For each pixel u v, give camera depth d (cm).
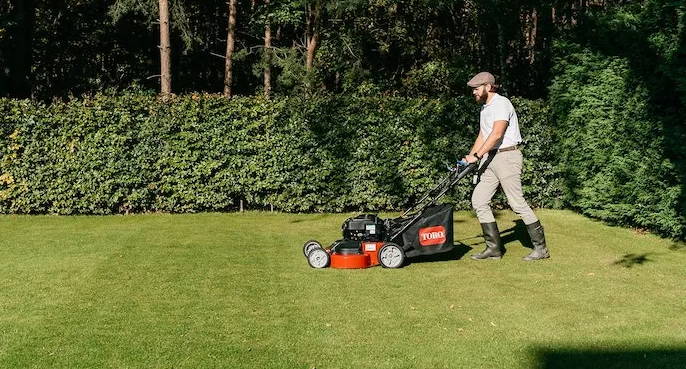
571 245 905
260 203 1219
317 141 1198
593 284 695
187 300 640
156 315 595
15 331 554
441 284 693
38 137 1174
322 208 1217
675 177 909
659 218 934
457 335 538
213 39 2466
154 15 1916
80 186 1178
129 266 784
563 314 592
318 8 1725
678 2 897
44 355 501
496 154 800
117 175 1186
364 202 1227
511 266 777
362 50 1942
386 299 639
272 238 969
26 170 1174
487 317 584
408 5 1973
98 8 2266
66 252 869
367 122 1201
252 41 2334
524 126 1223
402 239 783
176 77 2453
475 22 1938
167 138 1190
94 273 750
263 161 1202
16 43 2030
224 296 653
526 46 2005
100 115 1174
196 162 1198
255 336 538
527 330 550
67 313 602
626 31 1024
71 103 1174
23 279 725
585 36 1147
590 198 1113
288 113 1192
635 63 988
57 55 2288
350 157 1205
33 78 2203
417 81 1894
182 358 493
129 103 1177
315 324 566
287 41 2298
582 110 1112
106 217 1168
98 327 563
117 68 2378
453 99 1209
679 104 928
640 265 784
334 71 1936
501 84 1834
